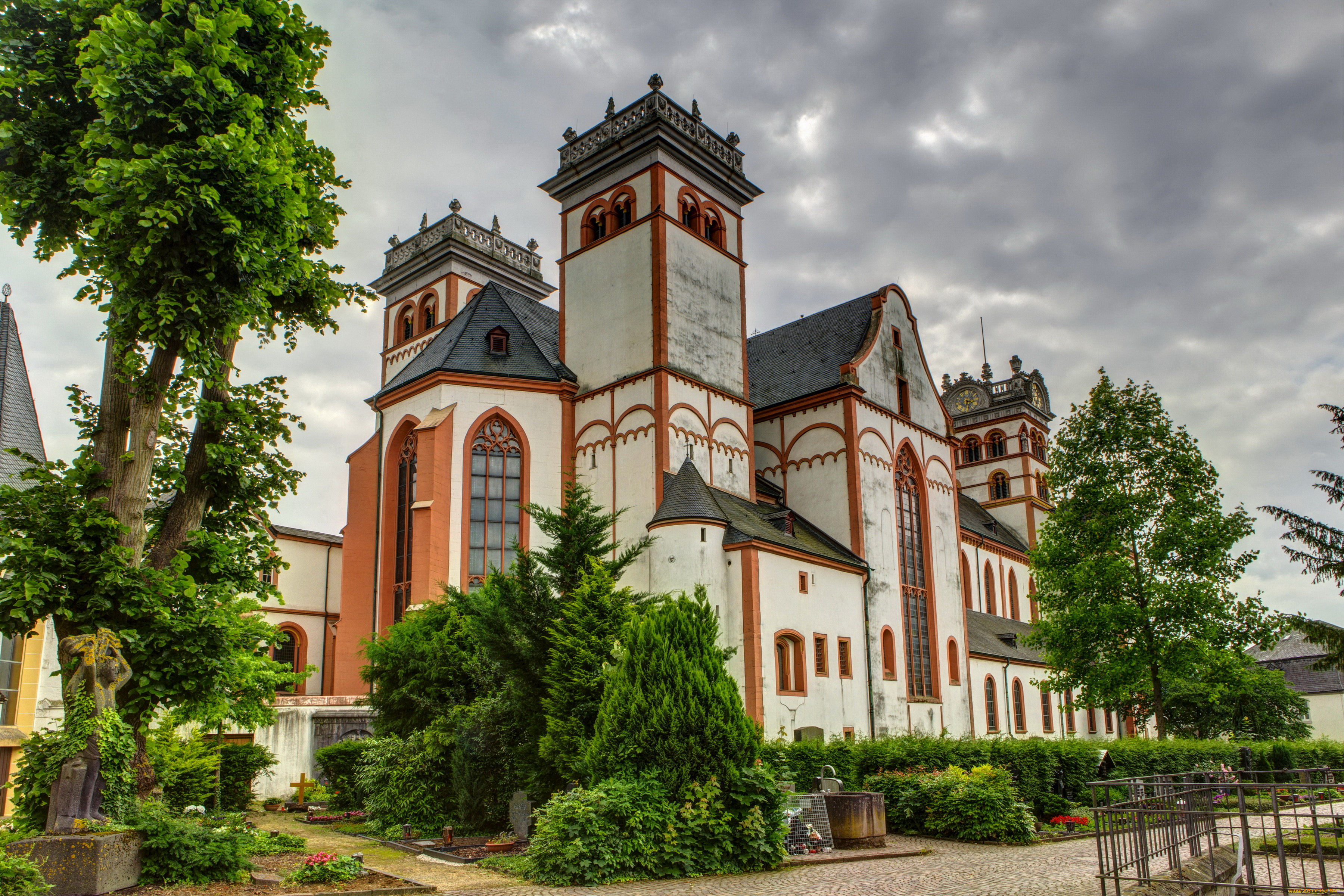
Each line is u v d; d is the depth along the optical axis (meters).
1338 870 17.73
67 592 15.55
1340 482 30.09
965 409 82.50
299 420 19.78
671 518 35.00
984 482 80.00
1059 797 27.67
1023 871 18.33
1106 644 37.09
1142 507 36.72
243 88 18.17
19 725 22.89
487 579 27.30
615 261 42.84
